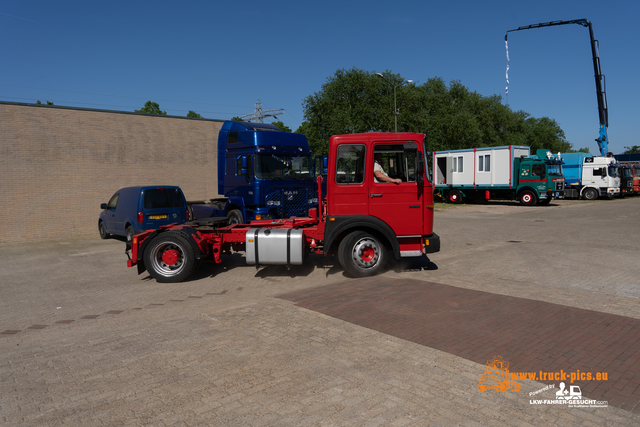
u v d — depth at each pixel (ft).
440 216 66.69
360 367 12.89
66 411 10.69
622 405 10.48
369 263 25.45
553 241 38.45
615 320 16.49
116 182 56.18
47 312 21.17
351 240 25.23
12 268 34.01
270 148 40.22
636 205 81.25
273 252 26.11
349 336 15.48
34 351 15.29
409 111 137.28
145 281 27.48
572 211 71.36
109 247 43.37
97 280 28.40
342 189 25.13
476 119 162.20
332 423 9.89
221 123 65.82
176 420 10.15
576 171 104.22
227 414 10.37
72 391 11.80
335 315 17.85
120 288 25.81
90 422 10.14
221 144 45.55
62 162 52.11
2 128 48.24
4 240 48.37
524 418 10.02
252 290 23.97
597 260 29.01
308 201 42.50
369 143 24.98
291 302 20.01
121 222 43.62
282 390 11.54
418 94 139.74
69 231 52.65
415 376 12.24
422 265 28.30
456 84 169.37
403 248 25.55
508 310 17.97
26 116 49.70
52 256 39.11
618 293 20.62
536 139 189.98
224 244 28.86
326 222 25.36
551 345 14.20
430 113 152.25
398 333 15.64
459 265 28.09
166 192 42.19
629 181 108.17
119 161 56.39
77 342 16.01
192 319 18.15
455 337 15.11
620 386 11.40
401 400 10.91
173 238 26.43
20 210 49.37
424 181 25.05
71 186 52.75
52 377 12.77
